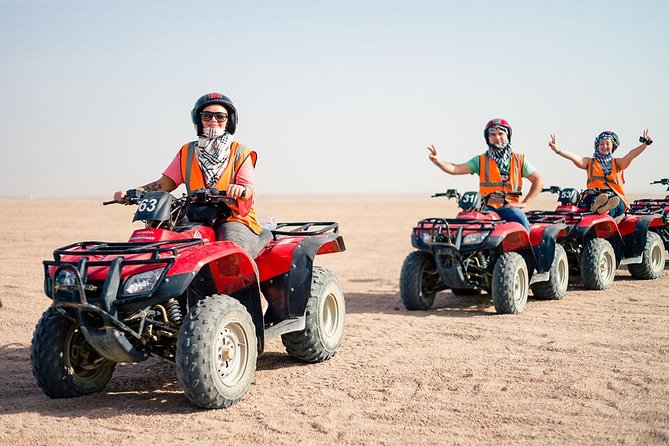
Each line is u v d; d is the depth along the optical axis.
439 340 7.47
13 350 7.32
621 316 8.70
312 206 66.31
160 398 5.51
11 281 12.68
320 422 4.81
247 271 5.60
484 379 5.84
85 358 5.59
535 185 9.85
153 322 5.20
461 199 9.41
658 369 6.02
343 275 14.05
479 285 9.32
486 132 9.80
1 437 4.59
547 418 4.83
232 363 5.32
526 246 9.54
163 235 5.35
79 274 4.86
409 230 29.52
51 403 5.36
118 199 5.68
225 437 4.58
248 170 6.07
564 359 6.45
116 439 4.56
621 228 11.89
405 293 9.47
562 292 10.20
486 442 4.41
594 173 12.19
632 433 4.50
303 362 6.64
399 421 4.84
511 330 7.86
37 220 35.62
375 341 7.50
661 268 12.48
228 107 6.12
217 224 5.96
